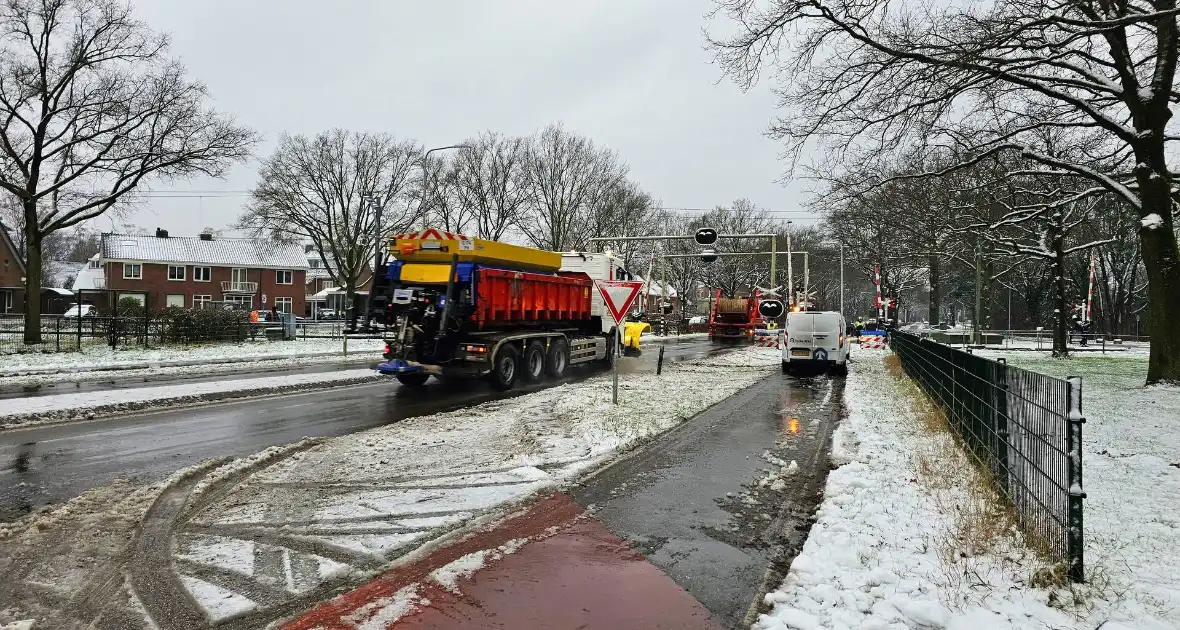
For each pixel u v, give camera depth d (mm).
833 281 75438
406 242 14133
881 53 13078
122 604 4012
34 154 22938
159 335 25453
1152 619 3650
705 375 18750
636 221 50312
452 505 5984
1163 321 13695
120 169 23891
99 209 24453
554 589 4301
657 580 4492
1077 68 12570
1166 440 8633
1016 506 5391
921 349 14844
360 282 73125
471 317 14078
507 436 9133
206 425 9914
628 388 14867
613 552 4992
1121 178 15906
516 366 15273
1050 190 19109
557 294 17312
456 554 4852
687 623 3863
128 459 7664
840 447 8555
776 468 7711
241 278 65438
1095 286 54625
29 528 5332
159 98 23406
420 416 10883
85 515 5660
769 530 5582
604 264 19969
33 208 23234
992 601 3912
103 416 10617
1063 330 26141
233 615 3873
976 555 4613
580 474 7227
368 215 45438
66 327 28969
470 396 13508
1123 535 5051
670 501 6344
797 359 20156
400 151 45312
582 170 46000
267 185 43594
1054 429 4520
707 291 77438
